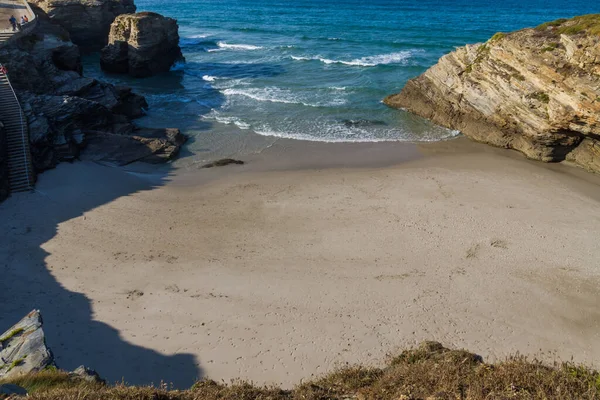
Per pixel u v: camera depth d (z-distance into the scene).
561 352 15.61
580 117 27.25
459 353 13.25
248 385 12.26
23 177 25.41
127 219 23.36
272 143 33.66
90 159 29.59
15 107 28.44
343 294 18.30
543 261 20.19
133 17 49.44
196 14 94.12
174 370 14.73
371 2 111.81
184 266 19.86
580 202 25.22
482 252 20.83
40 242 21.11
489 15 89.88
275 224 23.17
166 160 30.73
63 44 42.16
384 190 26.72
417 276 19.31
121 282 18.77
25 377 10.97
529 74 29.98
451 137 35.34
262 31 74.38
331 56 56.69
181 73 52.22
